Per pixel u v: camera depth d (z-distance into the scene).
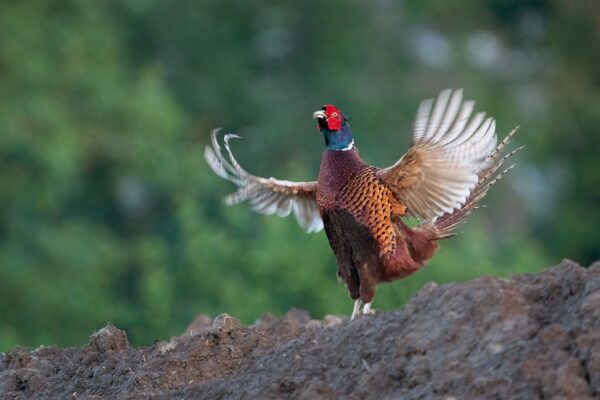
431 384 11.13
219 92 48.38
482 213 48.91
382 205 13.84
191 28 48.62
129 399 12.66
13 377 14.23
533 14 51.34
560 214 48.09
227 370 13.11
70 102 42.84
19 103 41.09
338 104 48.50
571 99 48.47
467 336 11.45
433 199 13.80
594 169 47.75
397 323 12.05
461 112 13.25
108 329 14.65
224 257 32.56
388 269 14.02
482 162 13.46
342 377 11.81
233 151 46.97
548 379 10.71
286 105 48.31
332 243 14.30
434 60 51.41
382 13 52.09
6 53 41.97
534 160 49.12
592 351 10.83
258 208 15.55
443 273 29.30
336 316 16.94
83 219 43.50
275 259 31.09
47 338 37.28
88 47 43.62
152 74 44.31
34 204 39.78
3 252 38.41
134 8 46.66
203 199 43.62
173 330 29.88
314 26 50.00
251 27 50.00
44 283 38.31
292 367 12.25
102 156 43.19
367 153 46.50
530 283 12.02
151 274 33.28
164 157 42.91
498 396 10.81
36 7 43.72
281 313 30.55
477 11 51.44
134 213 45.28
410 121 48.38
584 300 11.34
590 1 49.34
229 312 30.84
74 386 13.79
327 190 14.01
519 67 51.25
